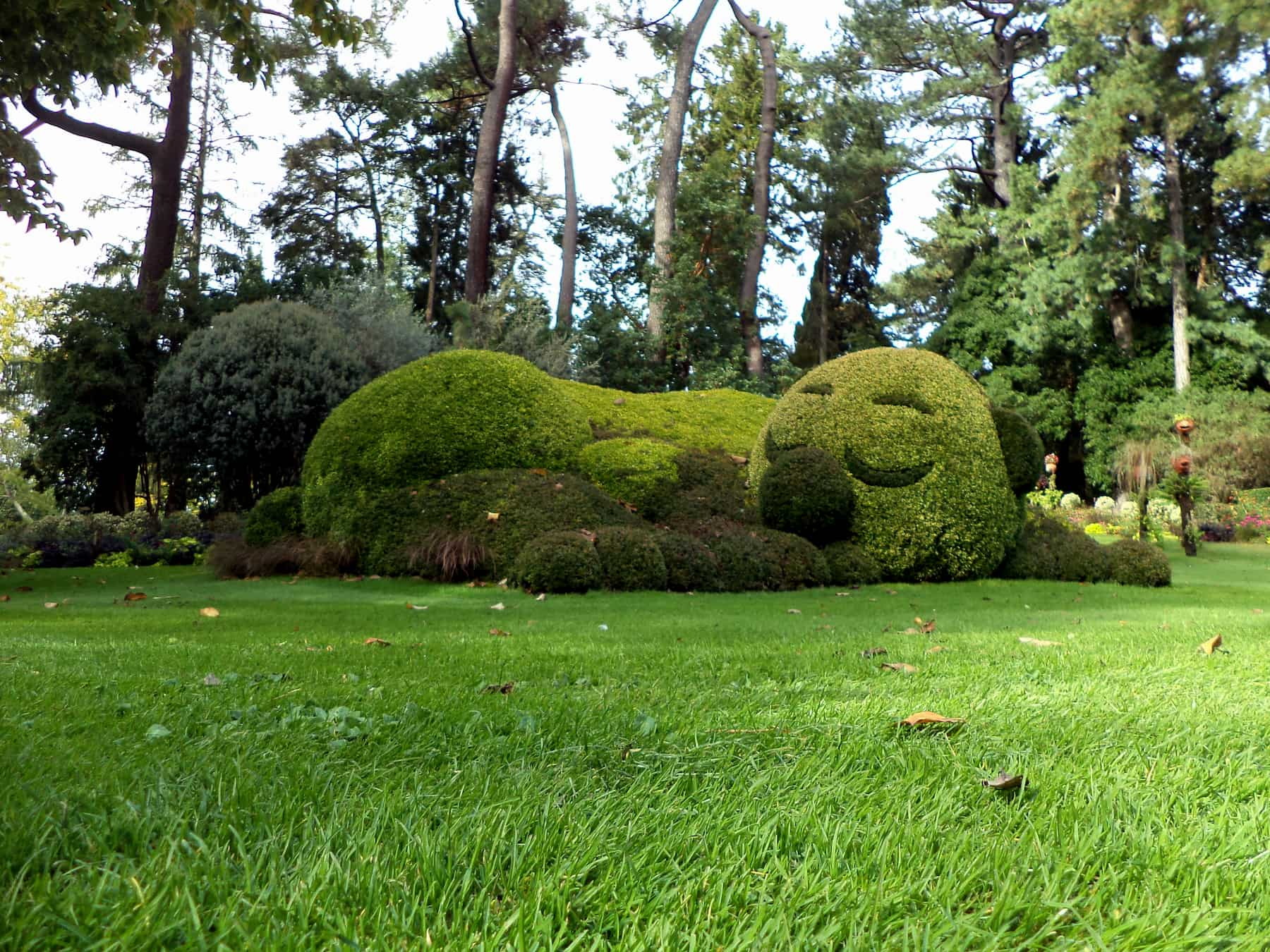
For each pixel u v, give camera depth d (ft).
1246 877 5.36
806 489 38.55
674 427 47.29
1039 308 97.14
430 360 43.47
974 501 39.24
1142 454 80.59
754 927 4.58
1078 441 109.40
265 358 55.88
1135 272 98.78
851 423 40.06
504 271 110.73
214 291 71.46
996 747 8.38
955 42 104.73
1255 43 86.53
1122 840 5.90
